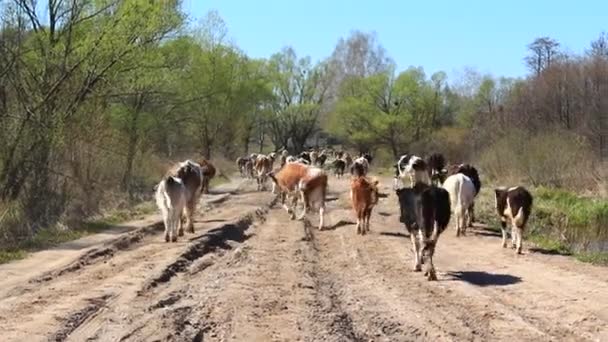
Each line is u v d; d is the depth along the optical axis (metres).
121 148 31.86
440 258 17.77
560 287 14.33
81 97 26.39
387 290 14.05
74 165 25.56
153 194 33.38
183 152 51.81
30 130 23.28
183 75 40.97
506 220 19.73
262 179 41.72
